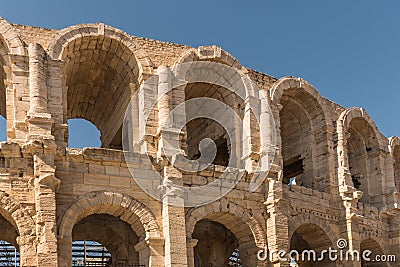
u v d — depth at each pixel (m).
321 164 49.66
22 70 38.72
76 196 37.50
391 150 54.91
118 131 45.97
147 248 38.66
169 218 38.47
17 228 36.19
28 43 40.19
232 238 49.47
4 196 35.72
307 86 49.69
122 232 44.53
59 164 37.53
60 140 38.69
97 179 38.25
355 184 55.09
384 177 53.88
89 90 48.38
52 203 35.72
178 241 38.31
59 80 39.72
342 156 49.22
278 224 42.47
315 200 46.66
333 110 51.78
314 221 45.91
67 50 41.16
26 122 37.47
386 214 52.28
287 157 52.00
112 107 48.19
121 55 43.00
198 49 44.44
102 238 45.12
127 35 42.69
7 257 46.75
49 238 35.00
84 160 38.22
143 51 42.72
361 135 54.97
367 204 51.09
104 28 42.03
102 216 44.44
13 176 36.25
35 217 35.78
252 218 42.38
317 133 50.41
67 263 35.88
